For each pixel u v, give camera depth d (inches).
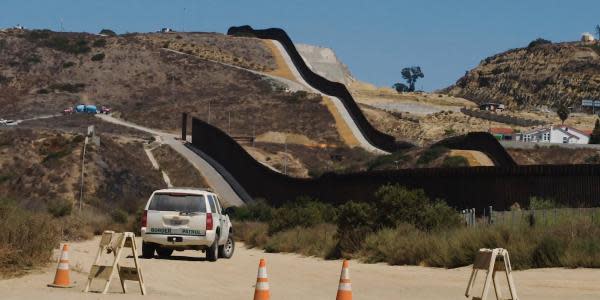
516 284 1039.6
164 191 1562.5
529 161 5984.3
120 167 4877.0
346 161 7244.1
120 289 987.3
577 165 2374.5
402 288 1099.9
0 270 1059.9
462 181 2768.2
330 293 1056.8
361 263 1627.7
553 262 1206.3
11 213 1239.5
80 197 4170.8
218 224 1593.3
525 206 2513.5
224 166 5954.7
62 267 978.1
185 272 1331.2
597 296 910.4
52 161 4616.1
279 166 6835.6
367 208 1873.8
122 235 941.2
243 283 1178.0
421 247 1504.7
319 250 1916.8
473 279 776.9
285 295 1016.2
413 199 1857.8
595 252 1173.1
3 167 4790.8
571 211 1555.1
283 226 2527.1
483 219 1706.4
